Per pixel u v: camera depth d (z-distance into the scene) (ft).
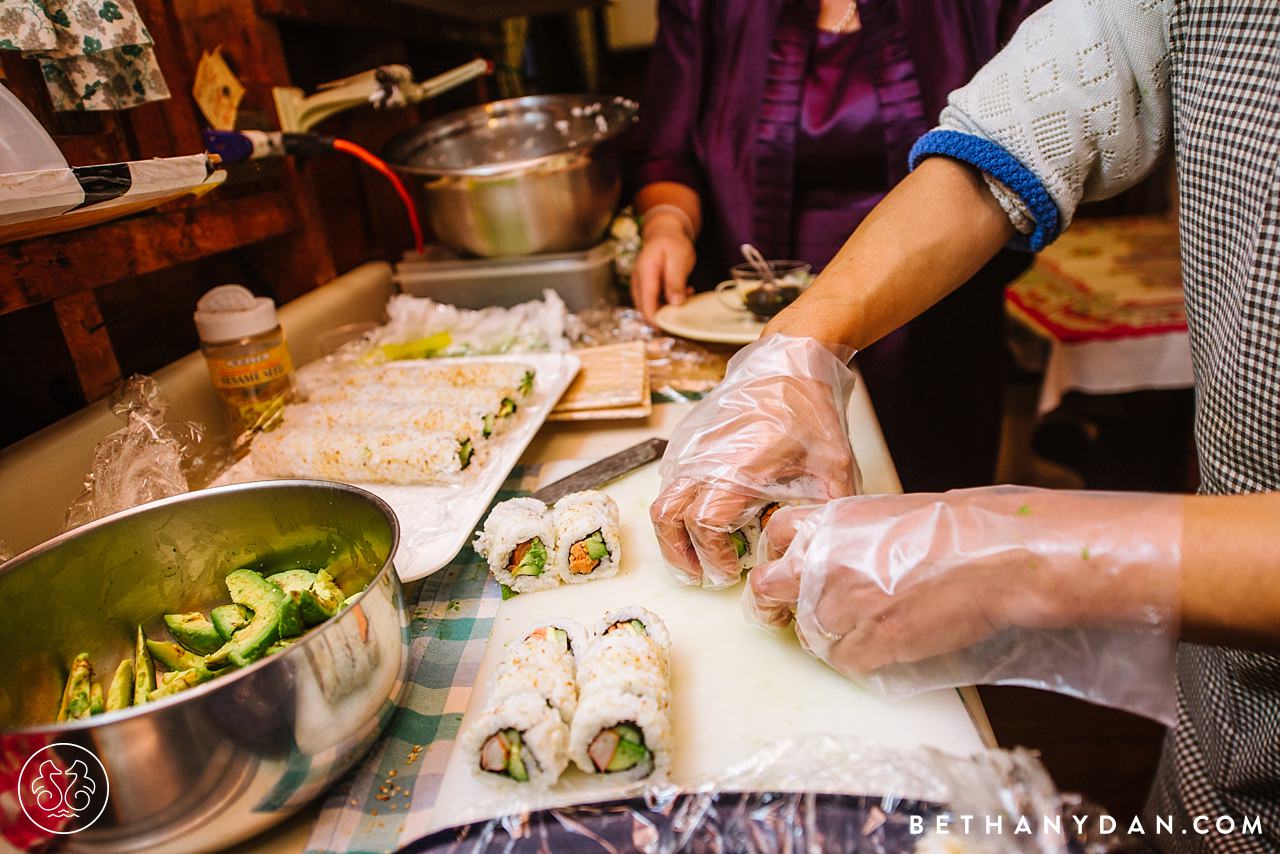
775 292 4.48
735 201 5.48
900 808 1.52
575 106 5.21
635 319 5.10
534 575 2.48
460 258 5.22
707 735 1.86
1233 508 1.68
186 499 2.28
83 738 1.42
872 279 2.81
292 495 2.33
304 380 4.02
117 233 3.14
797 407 2.50
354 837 1.67
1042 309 7.79
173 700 1.45
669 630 2.25
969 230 2.90
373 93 4.46
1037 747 5.44
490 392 3.47
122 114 3.27
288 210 4.45
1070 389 7.27
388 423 3.21
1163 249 9.53
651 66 5.76
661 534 2.39
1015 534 1.79
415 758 1.88
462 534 2.60
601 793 1.66
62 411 3.14
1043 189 2.78
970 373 5.43
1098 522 1.74
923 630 1.83
